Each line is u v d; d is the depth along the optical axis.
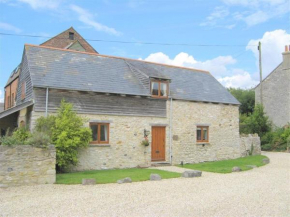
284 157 21.92
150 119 17.83
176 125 18.95
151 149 17.75
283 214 7.27
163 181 12.02
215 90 22.50
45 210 7.52
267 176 13.37
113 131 16.39
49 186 10.97
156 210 7.52
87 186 10.91
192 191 9.94
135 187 10.65
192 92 20.50
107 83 16.97
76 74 16.59
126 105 17.03
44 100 14.63
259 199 8.80
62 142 13.52
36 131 13.09
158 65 22.09
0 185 10.63
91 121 15.62
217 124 21.22
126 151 16.73
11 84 26.33
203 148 20.17
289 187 10.72
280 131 28.39
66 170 14.63
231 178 12.80
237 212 7.39
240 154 22.64
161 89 18.55
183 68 23.45
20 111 16.78
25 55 17.39
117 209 7.61
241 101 44.03
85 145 14.53
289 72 29.56
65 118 13.92
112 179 12.16
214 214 7.20
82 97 15.72
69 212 7.34
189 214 7.18
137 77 18.89
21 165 11.14
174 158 18.61
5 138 11.45
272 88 31.25
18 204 8.16
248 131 29.52
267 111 31.52
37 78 14.89
